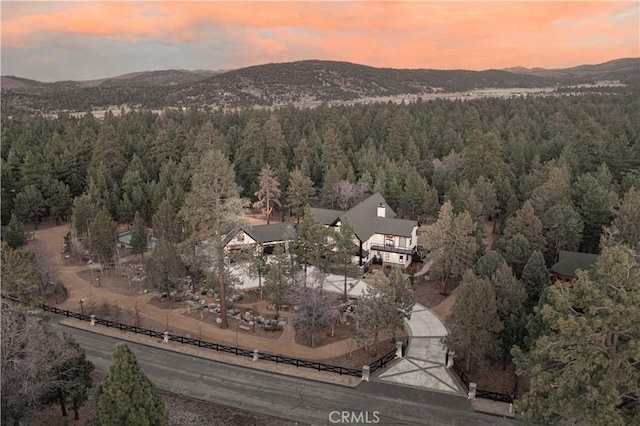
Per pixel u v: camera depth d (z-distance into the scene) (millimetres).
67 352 29906
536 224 58344
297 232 63406
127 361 26328
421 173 99125
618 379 24562
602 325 24656
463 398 35438
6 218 86812
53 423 32188
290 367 39750
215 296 55875
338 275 62188
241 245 59188
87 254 71312
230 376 38562
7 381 27344
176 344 43656
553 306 29375
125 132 126625
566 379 25406
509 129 128875
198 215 45438
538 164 93188
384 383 37469
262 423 32719
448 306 53406
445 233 55156
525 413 27656
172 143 112375
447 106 192125
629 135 122500
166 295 55188
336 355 42281
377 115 153250
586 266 54812
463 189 76188
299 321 44312
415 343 44375
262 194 89750
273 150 107750
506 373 39656
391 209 79812
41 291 55750
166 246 54594
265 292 56062
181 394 36062
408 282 45531
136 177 91750
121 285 59875
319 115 163500
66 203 90125
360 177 97375
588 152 95312
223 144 104875
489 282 37375
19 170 93750
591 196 65125
